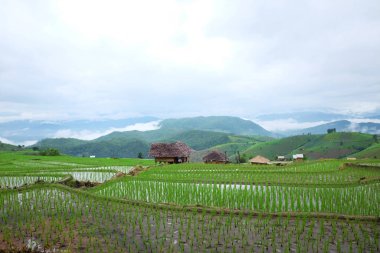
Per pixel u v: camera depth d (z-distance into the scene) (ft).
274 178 95.35
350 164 121.39
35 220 48.37
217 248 38.50
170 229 45.29
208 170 124.16
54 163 172.86
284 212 52.01
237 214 52.75
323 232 43.86
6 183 92.89
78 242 39.65
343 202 59.88
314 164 147.02
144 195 68.90
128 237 41.88
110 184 83.46
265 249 38.24
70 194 67.10
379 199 61.87
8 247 37.37
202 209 54.24
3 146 588.50
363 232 44.01
